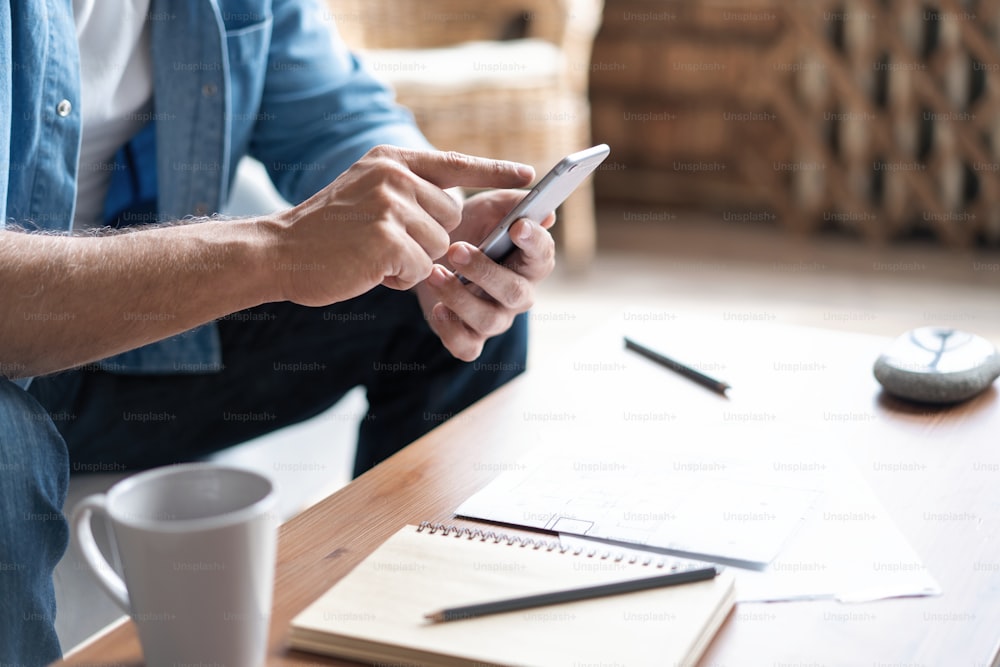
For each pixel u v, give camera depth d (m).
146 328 0.72
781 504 0.70
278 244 0.71
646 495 0.71
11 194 0.92
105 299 0.71
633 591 0.57
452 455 0.80
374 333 1.13
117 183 1.18
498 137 2.35
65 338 0.72
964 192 2.69
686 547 0.64
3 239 0.73
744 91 2.89
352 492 0.74
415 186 0.72
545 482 0.74
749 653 0.54
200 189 1.12
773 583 0.60
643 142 3.14
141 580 0.49
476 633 0.54
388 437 1.17
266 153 1.21
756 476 0.74
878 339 1.04
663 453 0.79
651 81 3.05
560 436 0.83
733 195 3.07
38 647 0.72
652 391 0.92
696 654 0.53
